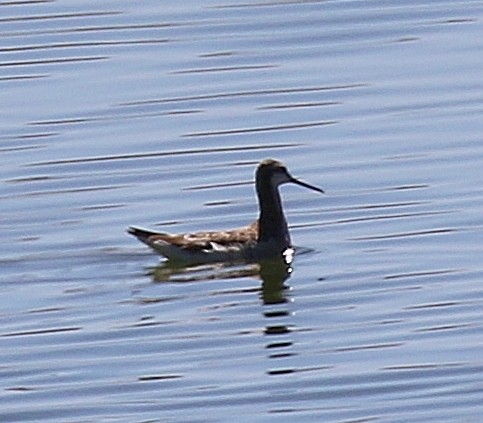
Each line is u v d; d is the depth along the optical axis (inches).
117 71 1344.7
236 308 966.4
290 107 1268.5
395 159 1172.5
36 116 1263.5
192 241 1032.2
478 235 1051.3
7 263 1030.4
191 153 1194.6
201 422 821.9
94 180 1155.9
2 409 846.5
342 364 887.1
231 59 1366.9
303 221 1096.2
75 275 1014.4
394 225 1075.9
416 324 933.8
